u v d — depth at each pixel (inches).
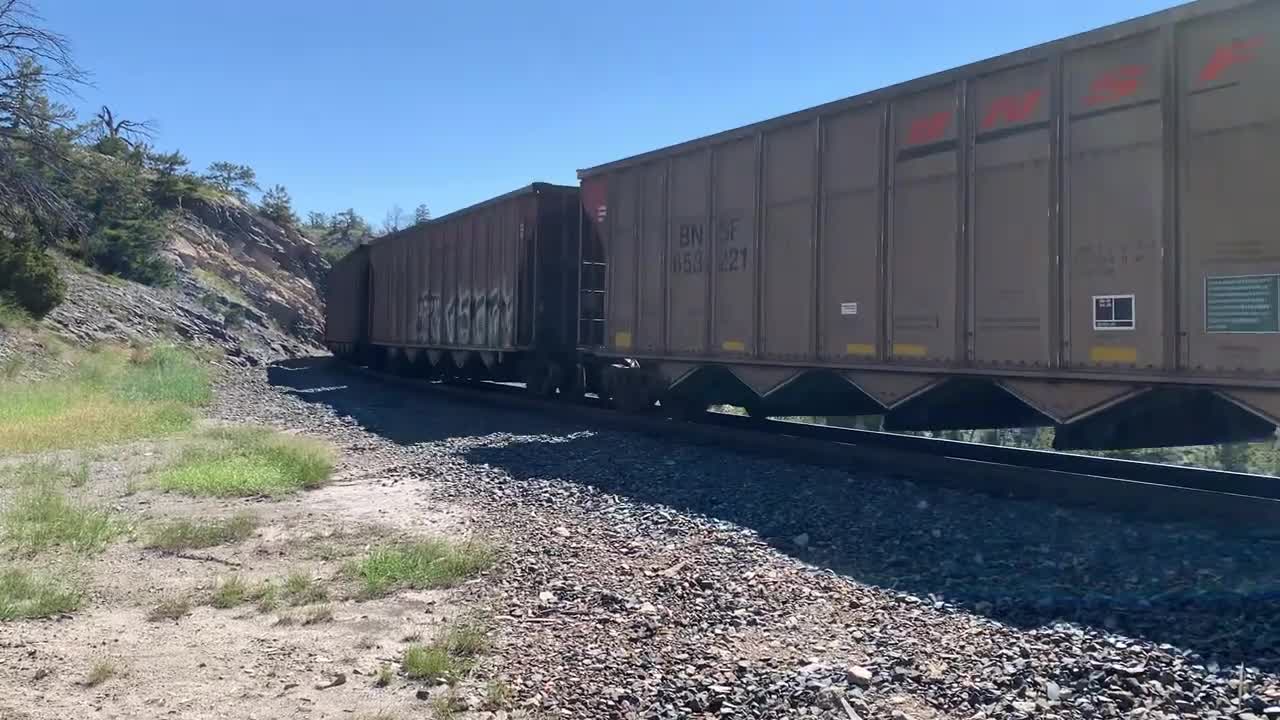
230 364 1438.2
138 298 1462.8
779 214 465.7
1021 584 239.6
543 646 202.8
